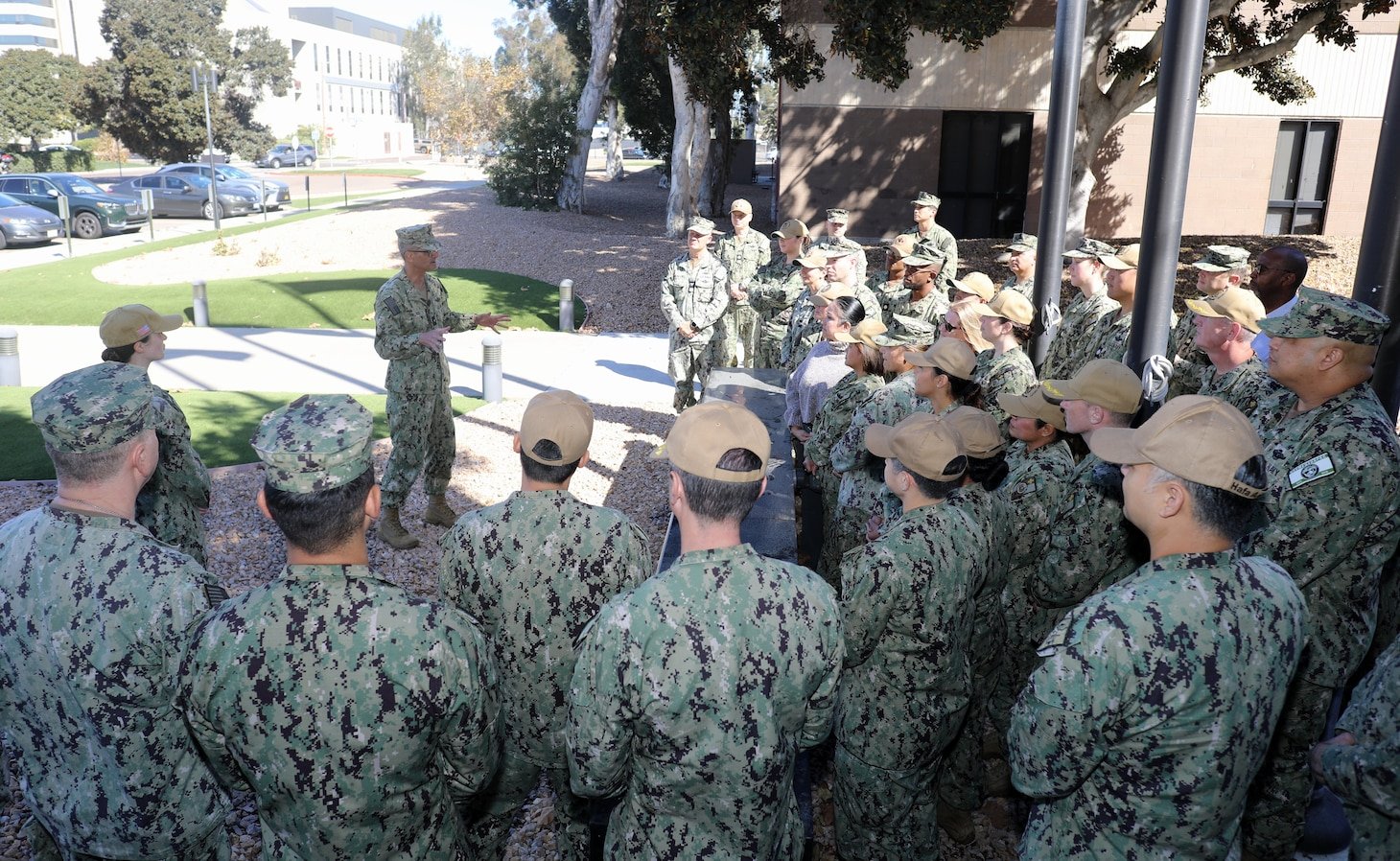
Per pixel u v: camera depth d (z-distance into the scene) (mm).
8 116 55406
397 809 2428
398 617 2383
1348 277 17031
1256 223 21500
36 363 13133
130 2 55156
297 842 2396
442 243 22922
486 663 2562
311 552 2367
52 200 26625
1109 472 3475
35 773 2803
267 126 65938
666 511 7781
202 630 2371
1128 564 3719
